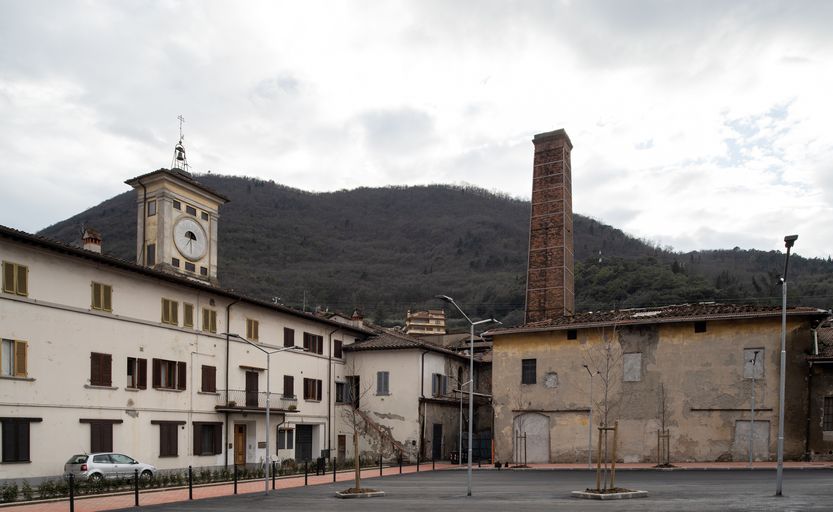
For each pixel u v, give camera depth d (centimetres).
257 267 13888
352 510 2053
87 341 3422
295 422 4966
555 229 6788
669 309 4694
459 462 4962
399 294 13862
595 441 4412
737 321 4112
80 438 3331
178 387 3994
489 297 12619
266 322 4809
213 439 4259
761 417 3962
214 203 5412
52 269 3266
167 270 4816
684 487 2570
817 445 3797
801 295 8312
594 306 9556
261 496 2656
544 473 3791
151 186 4938
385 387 5406
